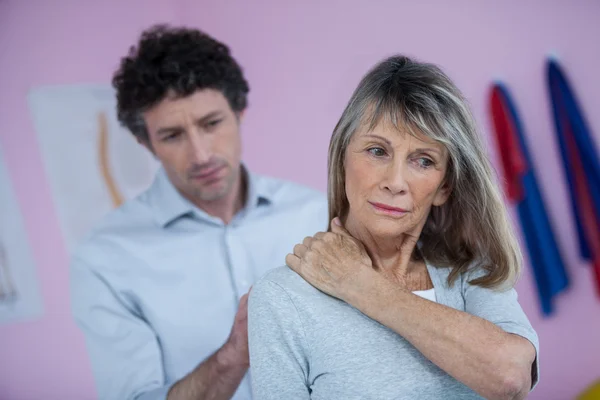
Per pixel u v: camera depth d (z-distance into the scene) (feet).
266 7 8.76
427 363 3.84
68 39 8.34
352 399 3.76
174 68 7.67
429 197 3.97
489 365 3.62
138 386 7.64
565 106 8.88
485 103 8.93
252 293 4.00
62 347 8.24
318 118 8.75
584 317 8.95
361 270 3.87
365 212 3.96
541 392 8.96
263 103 8.65
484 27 8.96
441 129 3.82
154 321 7.74
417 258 4.39
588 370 8.96
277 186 8.41
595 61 9.01
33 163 8.20
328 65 8.82
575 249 8.96
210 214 7.86
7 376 8.20
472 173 4.05
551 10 8.98
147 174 8.08
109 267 7.91
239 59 8.71
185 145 7.79
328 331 3.83
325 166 8.68
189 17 8.72
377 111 3.82
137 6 8.55
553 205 8.96
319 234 4.11
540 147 8.96
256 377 3.85
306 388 3.84
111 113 8.30
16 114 8.21
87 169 8.19
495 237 4.16
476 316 3.80
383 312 3.75
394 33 8.91
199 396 6.73
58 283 8.21
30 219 8.19
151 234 7.87
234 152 7.95
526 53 8.98
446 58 8.95
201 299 7.75
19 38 8.26
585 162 8.86
